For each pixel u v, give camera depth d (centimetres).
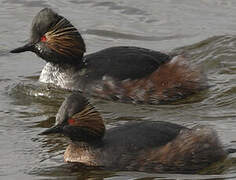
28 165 1480
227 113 1714
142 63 1861
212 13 2333
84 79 1875
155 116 1730
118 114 1748
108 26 2297
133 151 1442
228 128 1611
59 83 1905
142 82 1839
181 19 2312
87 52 2161
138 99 1834
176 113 1744
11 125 1684
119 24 2306
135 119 1712
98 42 2222
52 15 1902
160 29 2269
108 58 1888
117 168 1438
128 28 2286
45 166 1470
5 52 2164
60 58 1898
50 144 1577
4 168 1470
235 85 1867
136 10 2381
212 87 1869
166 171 1429
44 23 1894
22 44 2206
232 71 1964
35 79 1980
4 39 2236
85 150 1474
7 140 1602
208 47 2114
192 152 1441
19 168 1468
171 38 2214
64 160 1491
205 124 1647
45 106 1806
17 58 2131
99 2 2433
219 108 1752
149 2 2425
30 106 1806
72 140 1480
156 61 1870
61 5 2420
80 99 1474
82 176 1422
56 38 1888
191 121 1677
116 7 2406
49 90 1889
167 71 1855
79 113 1463
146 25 2297
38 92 1883
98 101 1833
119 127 1507
